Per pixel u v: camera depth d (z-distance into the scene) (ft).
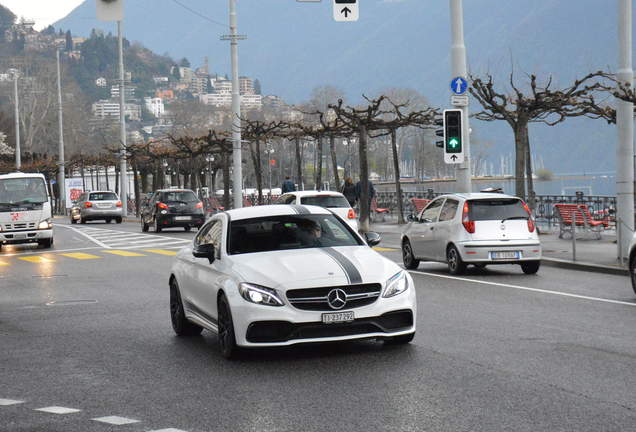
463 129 82.79
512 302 46.93
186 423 23.25
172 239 117.80
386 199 156.87
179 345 36.27
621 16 67.92
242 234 34.96
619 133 67.67
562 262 67.31
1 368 32.37
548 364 29.89
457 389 26.35
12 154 380.58
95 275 69.97
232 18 136.77
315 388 27.04
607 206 105.81
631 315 41.39
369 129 129.08
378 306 31.24
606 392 25.61
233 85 137.80
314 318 30.63
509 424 22.22
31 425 23.56
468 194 63.52
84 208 182.09
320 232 35.45
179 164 232.94
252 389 27.20
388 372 29.09
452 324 39.24
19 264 84.33
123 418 24.02
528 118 96.89
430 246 65.46
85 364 32.60
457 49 83.05
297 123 154.51
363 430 21.98
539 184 477.77
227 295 31.73
